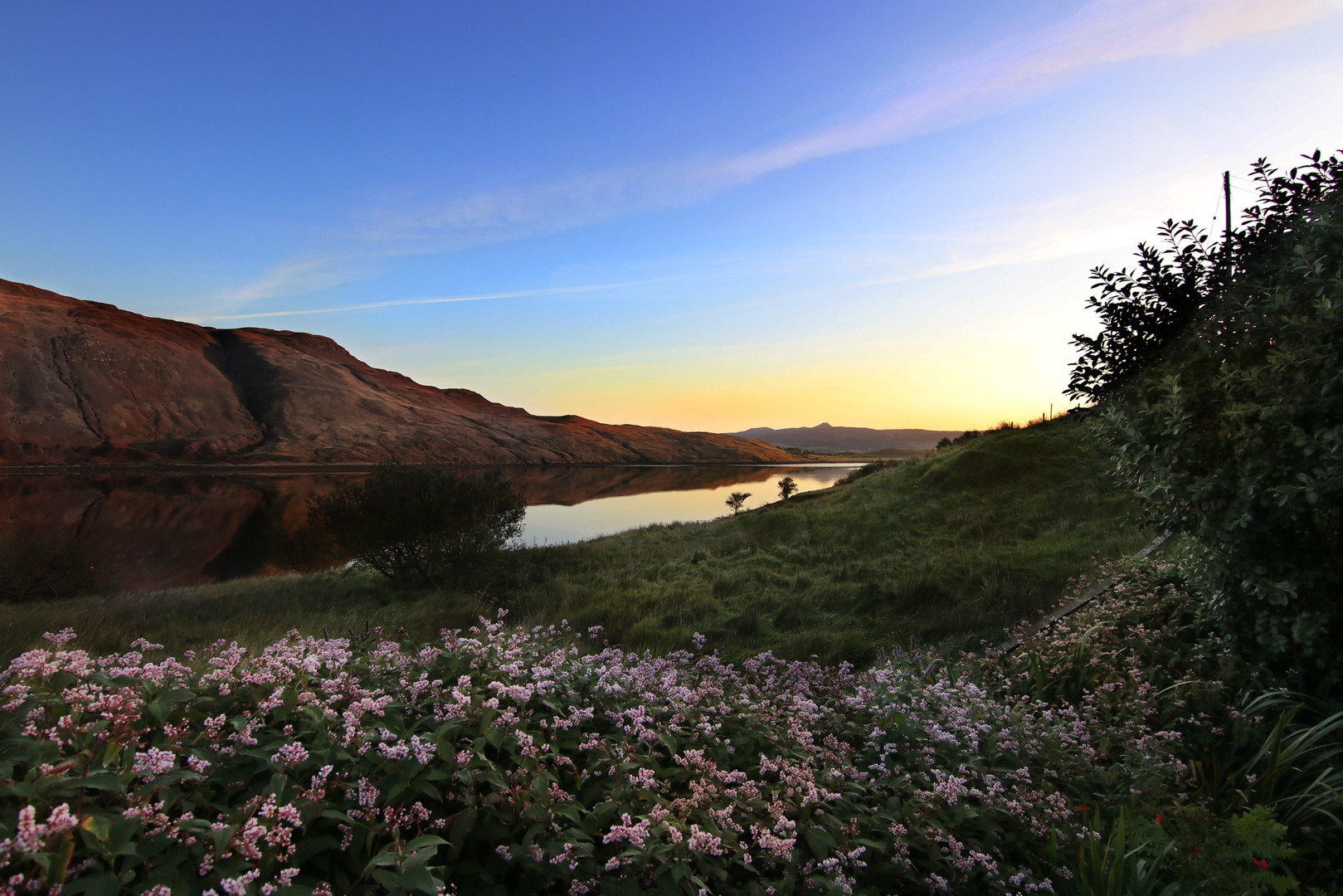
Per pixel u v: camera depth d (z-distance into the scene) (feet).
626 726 10.22
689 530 86.48
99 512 167.02
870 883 8.53
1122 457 15.42
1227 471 12.87
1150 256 15.55
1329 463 10.96
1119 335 15.83
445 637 12.61
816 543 56.24
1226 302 14.16
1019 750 12.02
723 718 11.81
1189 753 12.66
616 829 7.06
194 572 86.89
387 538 50.16
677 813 8.19
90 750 6.45
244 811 6.25
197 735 7.82
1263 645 13.98
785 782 9.86
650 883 7.04
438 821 7.02
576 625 32.78
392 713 8.71
